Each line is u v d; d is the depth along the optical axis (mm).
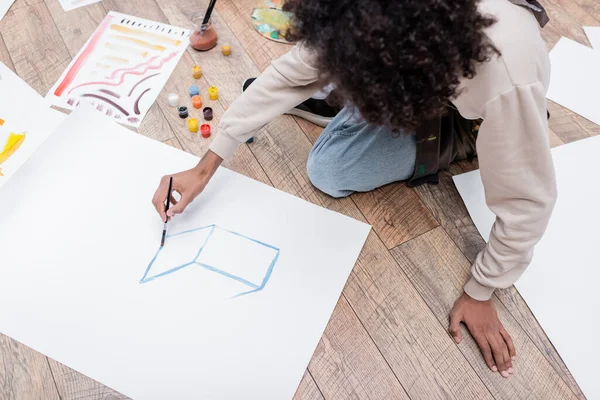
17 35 1238
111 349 771
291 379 762
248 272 856
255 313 815
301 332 804
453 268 907
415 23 459
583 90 1192
